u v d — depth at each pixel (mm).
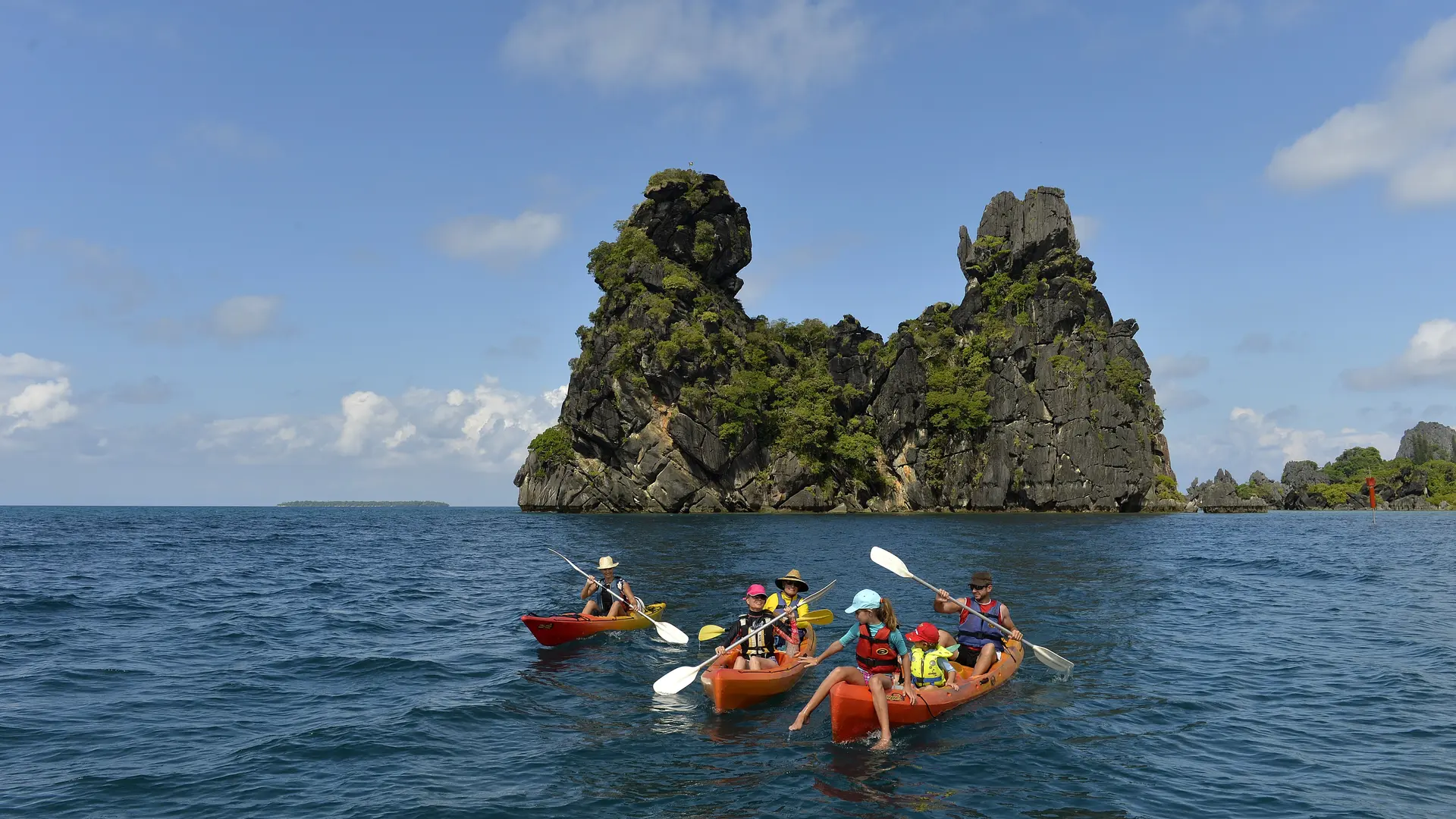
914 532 50375
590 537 46781
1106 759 8344
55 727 9383
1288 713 9961
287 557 35094
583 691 11156
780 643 11938
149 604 19688
